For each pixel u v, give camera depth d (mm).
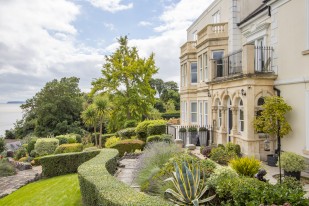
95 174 7590
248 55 12297
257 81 12141
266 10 13461
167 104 48969
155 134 19594
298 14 10938
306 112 10508
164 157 9172
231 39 17438
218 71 17312
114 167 11234
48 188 10672
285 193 5250
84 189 7309
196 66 22406
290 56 11430
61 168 14125
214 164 8266
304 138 10609
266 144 11812
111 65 28922
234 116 13656
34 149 22047
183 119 24219
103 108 25094
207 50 18594
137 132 20844
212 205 5918
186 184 6105
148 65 28984
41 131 37375
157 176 7742
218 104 16594
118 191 5754
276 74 12289
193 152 14648
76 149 18594
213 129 16828
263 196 5164
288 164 8898
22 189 11844
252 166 7867
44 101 38625
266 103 11156
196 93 22344
